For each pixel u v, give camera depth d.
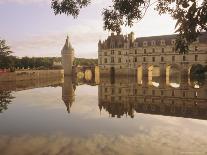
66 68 136.88
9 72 79.00
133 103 37.00
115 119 25.31
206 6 9.93
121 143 17.31
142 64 105.75
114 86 67.62
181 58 95.12
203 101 38.59
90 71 134.25
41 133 19.98
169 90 54.78
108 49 116.31
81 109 31.61
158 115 27.41
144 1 12.34
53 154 15.22
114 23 13.91
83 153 15.35
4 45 88.25
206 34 92.06
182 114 27.98
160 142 17.52
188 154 15.15
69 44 138.50
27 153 15.37
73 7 13.47
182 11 11.33
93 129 21.25
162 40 100.25
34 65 139.38
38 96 45.62
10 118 25.88
